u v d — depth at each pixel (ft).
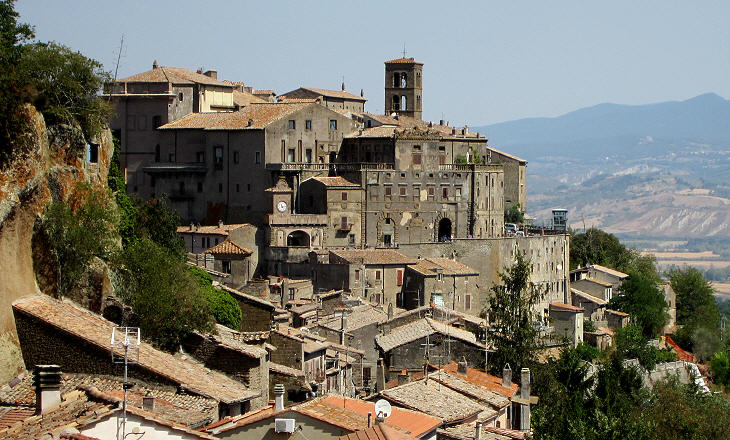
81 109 395.55
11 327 288.92
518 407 378.73
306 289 638.94
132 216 488.02
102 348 283.79
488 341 492.95
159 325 332.39
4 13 394.52
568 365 495.00
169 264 357.82
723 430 487.20
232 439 256.32
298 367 373.61
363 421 265.13
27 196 319.06
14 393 272.51
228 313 419.54
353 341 480.23
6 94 318.65
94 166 395.75
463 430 314.96
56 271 331.77
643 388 539.70
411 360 441.68
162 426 232.12
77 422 229.86
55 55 387.96
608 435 405.39
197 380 294.66
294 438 255.91
